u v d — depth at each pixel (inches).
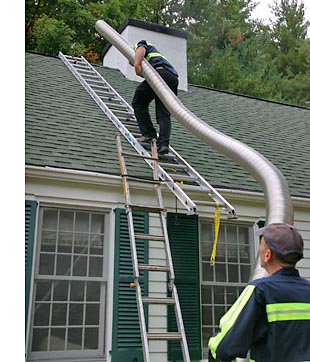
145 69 184.5
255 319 66.6
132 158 191.2
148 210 150.4
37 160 165.9
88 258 167.6
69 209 169.0
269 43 866.1
